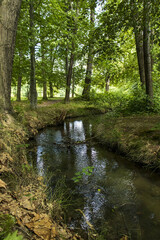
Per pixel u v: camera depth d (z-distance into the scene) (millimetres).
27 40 8375
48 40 10023
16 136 3719
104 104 10578
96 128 7688
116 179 3557
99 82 12508
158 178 3473
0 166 2605
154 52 9086
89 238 2008
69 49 13695
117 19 4520
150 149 4098
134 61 12562
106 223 2312
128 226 2262
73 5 12070
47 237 1556
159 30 3949
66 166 4219
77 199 2848
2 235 1341
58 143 6141
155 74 9820
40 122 8125
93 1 4707
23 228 1528
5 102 4203
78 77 18047
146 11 3852
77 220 2328
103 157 4801
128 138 5043
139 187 3207
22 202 1966
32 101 9672
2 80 4070
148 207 2635
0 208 1698
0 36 3838
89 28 10914
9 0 3787
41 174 3621
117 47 5566
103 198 2900
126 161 4410
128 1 4121
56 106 12680
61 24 9781
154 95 8281
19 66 9719
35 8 9336
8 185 2320
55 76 11555
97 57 6520
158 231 2170
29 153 4898
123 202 2787
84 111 12953
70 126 9305
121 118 7547
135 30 4293
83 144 6070
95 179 3578
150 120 6375
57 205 2346
